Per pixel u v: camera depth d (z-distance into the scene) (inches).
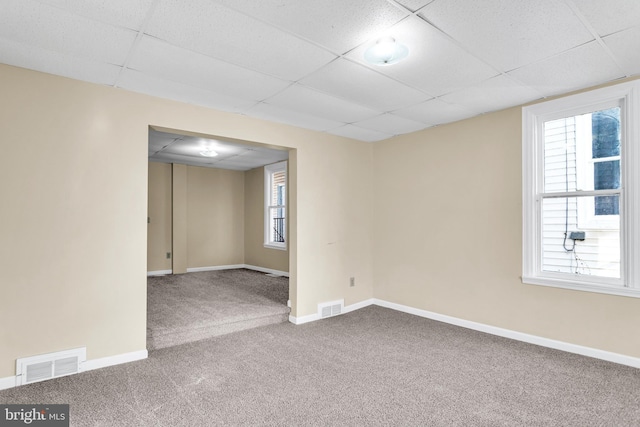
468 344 127.5
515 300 132.3
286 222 254.5
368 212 188.1
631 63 96.0
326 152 168.6
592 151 117.0
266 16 73.4
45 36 80.7
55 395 90.5
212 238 289.0
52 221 100.2
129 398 89.5
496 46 86.3
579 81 108.4
